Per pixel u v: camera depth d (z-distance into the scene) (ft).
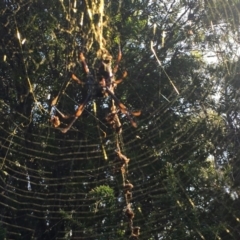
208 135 27.71
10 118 31.73
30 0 28.96
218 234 26.25
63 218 29.78
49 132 30.40
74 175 32.99
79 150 32.32
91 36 19.62
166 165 27.48
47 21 29.68
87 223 30.58
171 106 30.07
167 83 32.42
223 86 27.61
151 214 27.86
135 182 29.68
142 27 34.24
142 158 29.45
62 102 32.22
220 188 26.48
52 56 32.24
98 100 30.96
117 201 29.94
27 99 32.91
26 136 32.78
